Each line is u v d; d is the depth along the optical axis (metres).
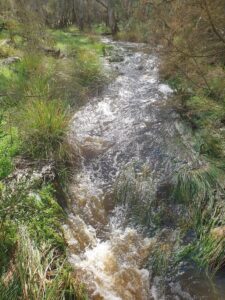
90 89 7.00
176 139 5.10
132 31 13.46
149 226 3.86
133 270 3.37
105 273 3.30
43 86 5.92
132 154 4.95
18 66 6.71
